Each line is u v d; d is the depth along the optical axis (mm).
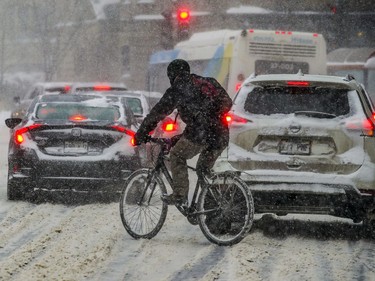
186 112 22000
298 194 22828
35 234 23359
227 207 22234
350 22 127625
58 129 28906
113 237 22922
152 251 21422
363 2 127062
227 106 22000
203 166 22328
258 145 23203
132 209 23234
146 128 22156
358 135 22906
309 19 128625
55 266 19281
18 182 29000
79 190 29000
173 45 64250
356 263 20406
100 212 27375
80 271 18875
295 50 53250
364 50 82062
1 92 137500
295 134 22906
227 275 18719
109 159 28844
